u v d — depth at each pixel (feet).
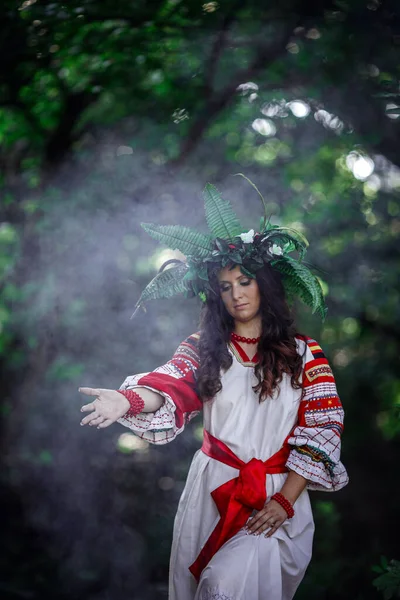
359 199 30.60
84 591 23.89
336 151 30.81
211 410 11.56
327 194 30.86
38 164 27.07
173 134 27.25
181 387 11.43
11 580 23.82
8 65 24.02
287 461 11.27
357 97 24.99
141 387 11.35
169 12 24.03
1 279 26.13
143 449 30.53
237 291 11.34
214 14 24.03
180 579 11.53
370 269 30.09
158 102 26.78
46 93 26.94
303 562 11.50
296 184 31.17
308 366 11.50
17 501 26.37
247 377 11.49
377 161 30.35
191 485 11.66
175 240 11.57
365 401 34.83
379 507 30.35
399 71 23.32
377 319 32.14
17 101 25.73
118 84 25.20
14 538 25.81
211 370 11.41
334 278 29.96
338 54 24.18
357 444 34.19
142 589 24.22
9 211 27.14
